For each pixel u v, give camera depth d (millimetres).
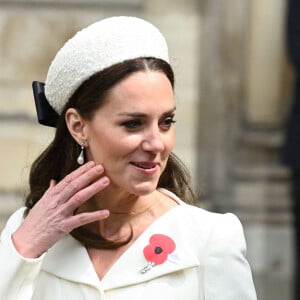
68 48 9164
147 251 9320
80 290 9320
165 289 9141
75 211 9797
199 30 22109
